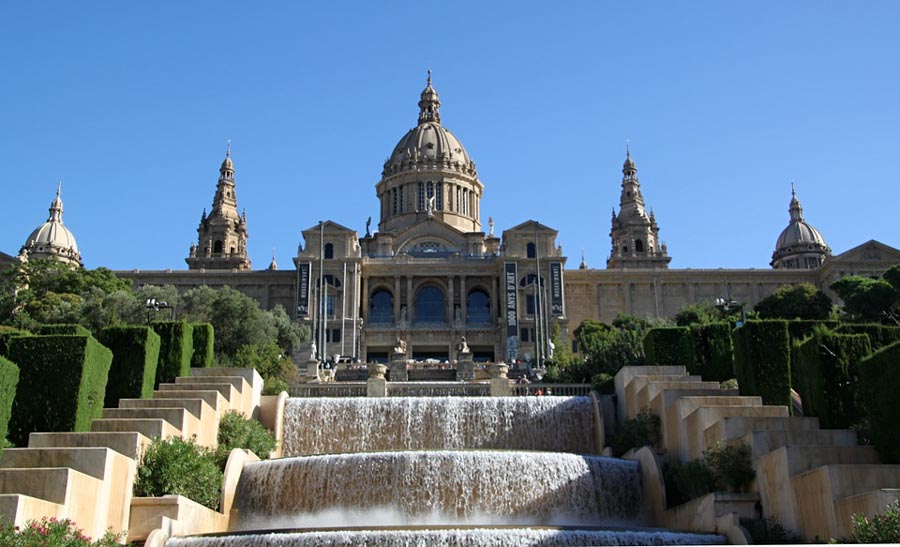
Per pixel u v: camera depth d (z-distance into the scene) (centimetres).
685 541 3030
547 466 3903
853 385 3712
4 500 2523
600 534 3014
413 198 15725
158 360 4881
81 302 9712
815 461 3078
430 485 3844
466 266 13388
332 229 13225
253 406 4900
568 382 6531
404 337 12675
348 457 3897
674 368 5050
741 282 14200
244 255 17375
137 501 3241
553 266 13050
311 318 12662
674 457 4134
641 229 16975
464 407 4966
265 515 3859
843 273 13850
